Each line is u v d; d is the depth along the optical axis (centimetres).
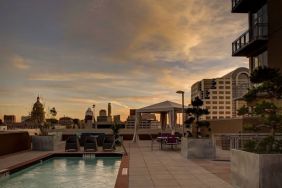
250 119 1894
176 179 1023
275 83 874
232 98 2789
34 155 1756
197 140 1544
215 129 2436
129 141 2881
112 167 1512
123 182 968
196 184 947
